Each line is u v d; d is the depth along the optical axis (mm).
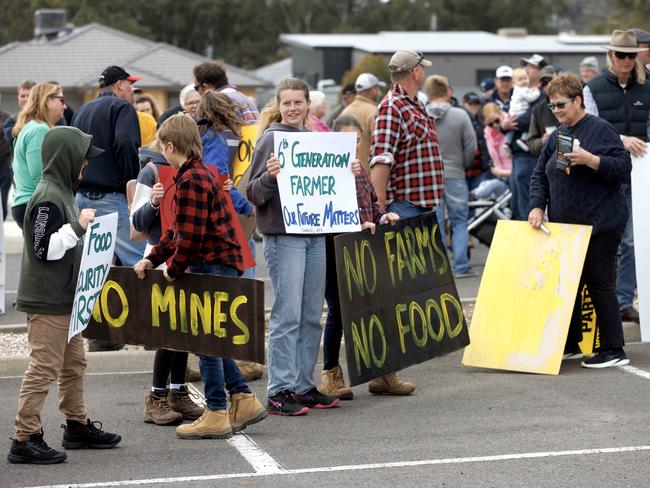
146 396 8883
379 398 9211
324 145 8570
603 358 10148
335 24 98562
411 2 99000
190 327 7820
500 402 8953
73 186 7285
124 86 11188
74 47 54125
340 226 8719
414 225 9570
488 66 49219
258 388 9625
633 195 10547
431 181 9859
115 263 11320
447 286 9836
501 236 10391
